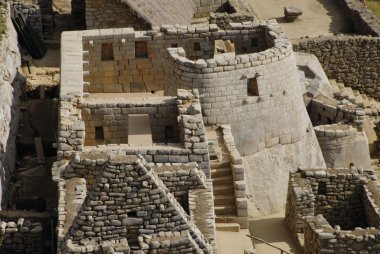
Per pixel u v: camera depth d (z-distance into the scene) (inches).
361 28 3159.5
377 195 2199.8
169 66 2402.8
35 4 2861.7
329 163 2632.9
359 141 2645.2
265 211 2391.7
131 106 2228.1
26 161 2423.7
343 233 2041.1
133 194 1743.4
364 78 3110.2
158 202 1755.7
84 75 2485.2
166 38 2506.2
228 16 2970.0
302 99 2522.1
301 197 2193.7
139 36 2496.3
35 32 2864.2
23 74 2711.6
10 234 2023.9
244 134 2402.8
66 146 2110.0
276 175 2431.1
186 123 2150.6
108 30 2504.9
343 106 2714.1
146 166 1738.4
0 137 2294.5
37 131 2497.5
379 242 2033.7
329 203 2239.2
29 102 2596.0
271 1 3299.7
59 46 2861.7
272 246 2169.0
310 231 2084.2
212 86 2359.7
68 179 2018.9
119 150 2116.1
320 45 3053.6
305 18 3223.4
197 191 2021.4
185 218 1787.6
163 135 2246.6
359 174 2229.3
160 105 2226.9
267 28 2511.1
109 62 2504.9
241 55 2380.7
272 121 2428.6
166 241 1764.3
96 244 1755.7
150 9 2768.2
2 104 2367.1
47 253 2050.9
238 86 2377.0
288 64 2431.1
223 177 2279.8
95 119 2228.1
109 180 1729.8
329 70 3093.0
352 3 3257.9
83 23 2979.8
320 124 2760.8
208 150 2175.2
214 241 1963.6
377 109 3009.4
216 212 2247.8
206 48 2524.6
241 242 2190.0
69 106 2207.2
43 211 2181.3
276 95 2421.3
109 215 1750.7
